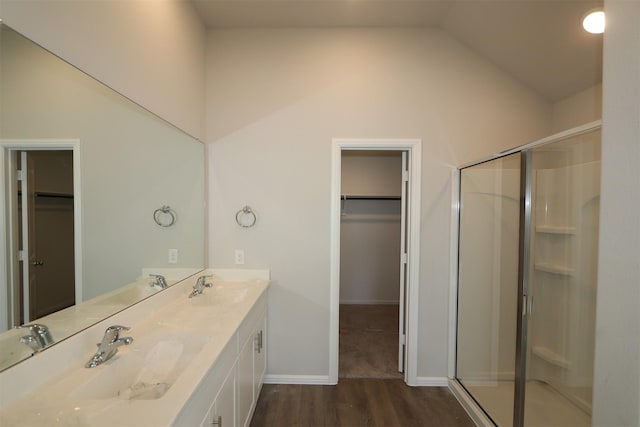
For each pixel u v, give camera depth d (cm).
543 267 218
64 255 112
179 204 199
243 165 237
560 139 167
